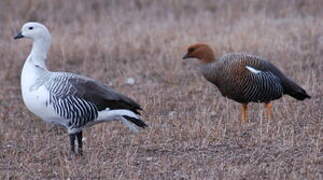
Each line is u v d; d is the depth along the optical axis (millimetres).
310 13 25484
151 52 21141
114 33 23609
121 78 19234
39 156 13031
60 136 14656
